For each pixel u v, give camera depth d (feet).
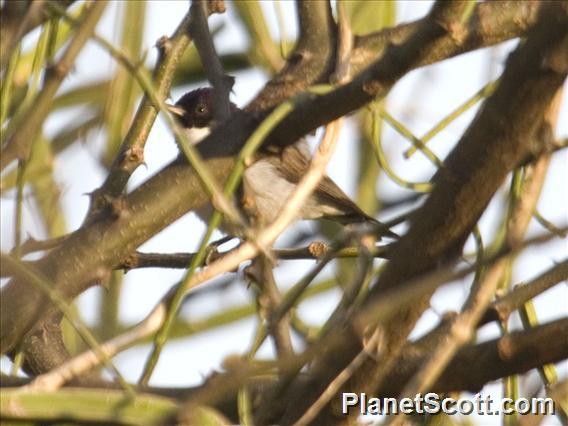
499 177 15.33
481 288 15.96
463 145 15.44
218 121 20.13
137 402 14.83
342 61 19.86
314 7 20.44
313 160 19.10
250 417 18.08
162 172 18.94
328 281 28.32
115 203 18.53
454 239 15.75
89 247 18.17
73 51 14.84
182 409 13.99
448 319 18.15
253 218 18.83
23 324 17.25
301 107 18.26
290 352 17.17
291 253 23.98
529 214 16.46
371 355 16.37
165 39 22.18
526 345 16.52
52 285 17.88
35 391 14.70
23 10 14.65
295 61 20.22
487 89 20.07
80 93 27.02
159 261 24.62
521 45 14.99
